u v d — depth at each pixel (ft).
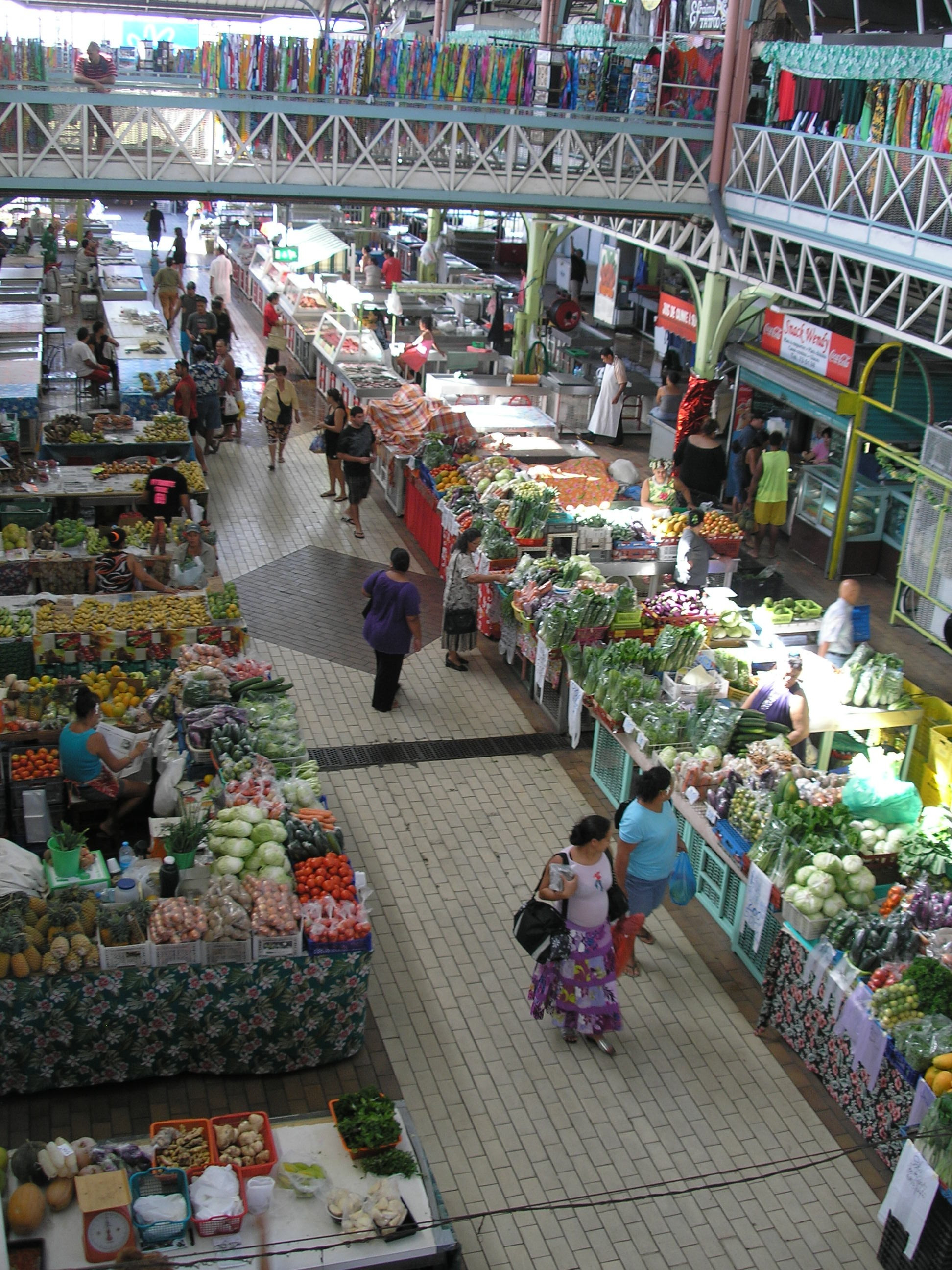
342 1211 18.75
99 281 82.38
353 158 50.16
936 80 40.09
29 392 53.72
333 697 38.19
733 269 52.70
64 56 45.37
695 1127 23.08
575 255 94.12
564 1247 20.42
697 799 28.91
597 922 24.07
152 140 47.26
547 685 37.55
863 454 49.90
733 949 28.14
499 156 51.65
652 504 45.88
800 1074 24.62
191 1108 22.52
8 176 46.19
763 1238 20.92
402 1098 23.18
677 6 58.08
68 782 28.27
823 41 48.08
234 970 22.34
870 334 53.62
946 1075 20.36
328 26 99.04
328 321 71.31
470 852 30.91
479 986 26.37
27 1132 21.63
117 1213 17.69
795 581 49.62
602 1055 24.71
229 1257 17.56
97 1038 22.13
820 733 34.17
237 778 27.25
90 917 22.45
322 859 24.85
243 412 62.13
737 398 56.03
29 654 32.73
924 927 24.49
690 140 52.60
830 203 44.62
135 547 38.01
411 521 51.85
